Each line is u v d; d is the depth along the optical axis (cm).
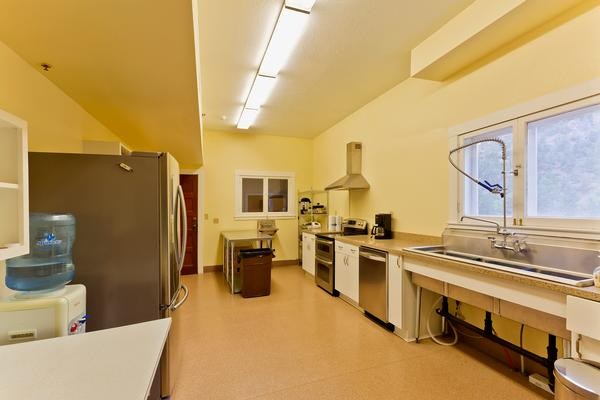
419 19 235
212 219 580
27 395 79
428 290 276
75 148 241
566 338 154
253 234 509
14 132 120
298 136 633
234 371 221
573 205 196
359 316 333
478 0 212
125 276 176
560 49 195
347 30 248
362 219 449
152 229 181
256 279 411
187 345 263
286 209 638
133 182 179
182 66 181
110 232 174
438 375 214
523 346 221
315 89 376
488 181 255
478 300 206
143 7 124
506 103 232
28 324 123
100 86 210
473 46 231
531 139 219
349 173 452
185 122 305
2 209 118
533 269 198
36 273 143
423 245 301
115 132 345
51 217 154
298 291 436
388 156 384
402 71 327
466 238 258
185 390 199
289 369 224
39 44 154
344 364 230
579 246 181
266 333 289
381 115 398
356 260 348
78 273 169
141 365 96
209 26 237
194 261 565
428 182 316
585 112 188
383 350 253
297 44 269
